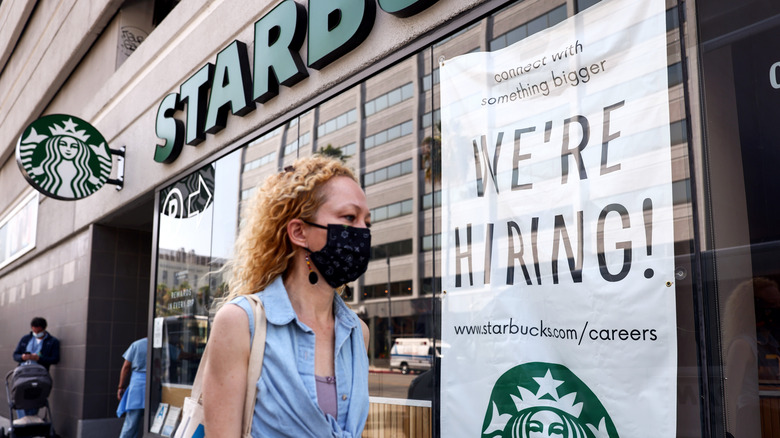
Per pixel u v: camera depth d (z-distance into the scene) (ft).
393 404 12.55
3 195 46.68
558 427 9.05
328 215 5.50
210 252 18.72
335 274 5.45
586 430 8.75
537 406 9.34
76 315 28.81
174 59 21.59
